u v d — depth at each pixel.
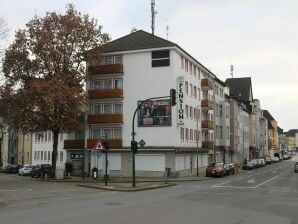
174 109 53.44
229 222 15.15
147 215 16.81
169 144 53.09
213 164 56.72
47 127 49.47
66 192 31.12
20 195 28.44
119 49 56.03
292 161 142.12
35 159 80.19
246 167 80.69
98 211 18.08
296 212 18.50
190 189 33.31
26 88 49.09
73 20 50.06
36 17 50.22
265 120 153.50
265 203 22.31
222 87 83.19
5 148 95.56
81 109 50.22
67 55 49.69
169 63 53.88
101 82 57.22
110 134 56.06
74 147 57.38
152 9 63.12
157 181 44.72
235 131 90.69
